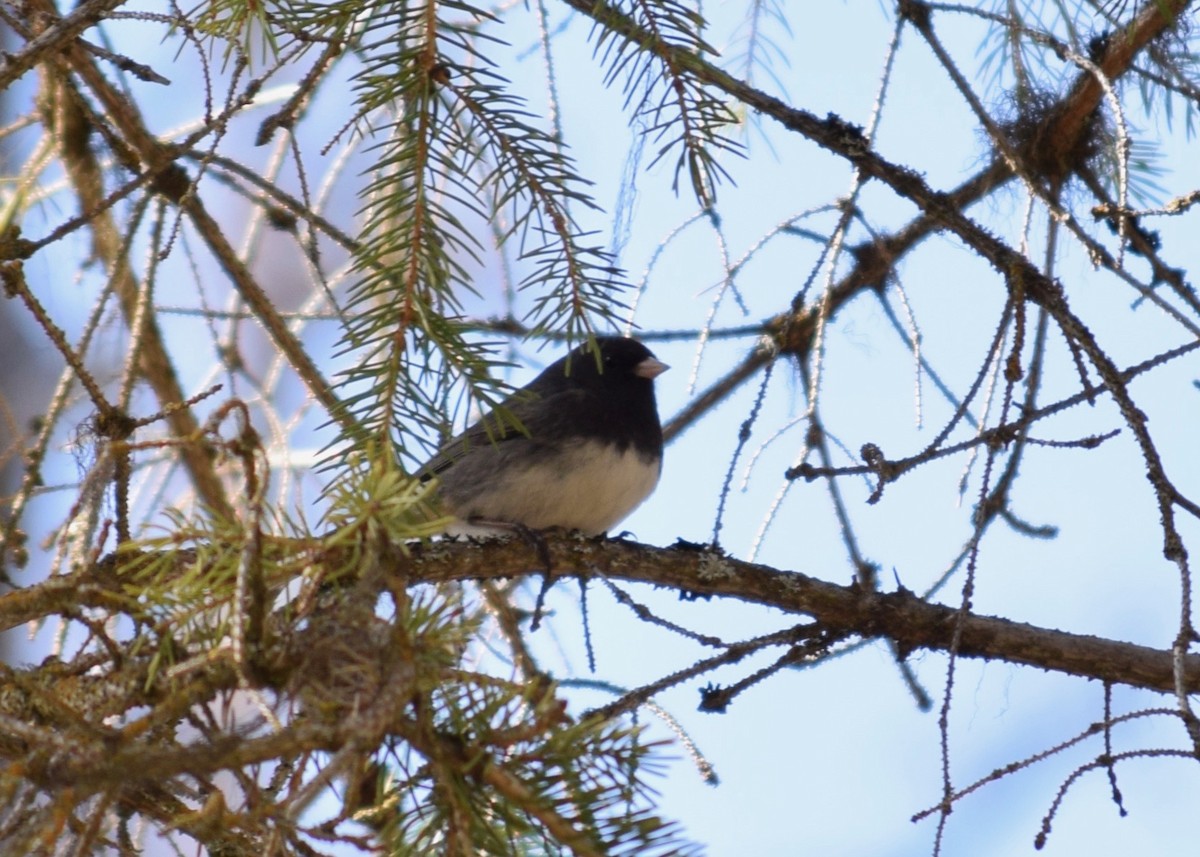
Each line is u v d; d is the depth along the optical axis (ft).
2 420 38.24
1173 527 19.11
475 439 29.48
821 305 27.20
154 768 11.16
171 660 13.43
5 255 18.57
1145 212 21.25
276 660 12.67
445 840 12.84
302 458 29.01
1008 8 26.05
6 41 38.09
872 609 24.68
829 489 26.99
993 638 24.38
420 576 24.81
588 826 12.60
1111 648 24.23
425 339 17.81
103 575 15.02
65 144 27.02
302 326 31.14
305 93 18.42
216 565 13.01
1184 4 23.81
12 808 12.71
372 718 11.50
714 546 25.81
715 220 28.07
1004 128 28.19
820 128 22.26
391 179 17.98
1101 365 20.31
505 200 18.38
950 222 21.88
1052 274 27.17
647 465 29.66
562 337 18.42
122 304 27.91
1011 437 19.86
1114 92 22.22
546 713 12.79
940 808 17.33
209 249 27.25
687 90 18.17
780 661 21.99
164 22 18.62
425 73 17.69
